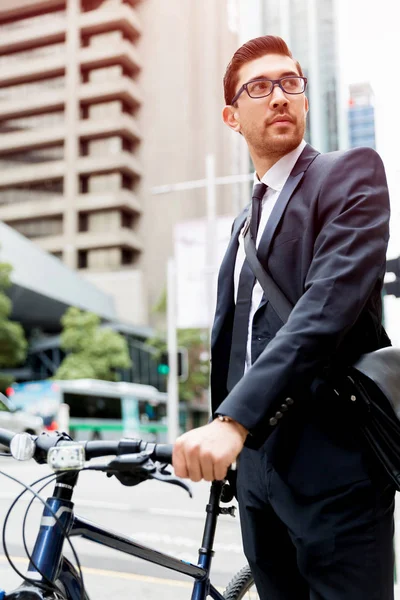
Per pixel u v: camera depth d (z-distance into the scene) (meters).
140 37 67.75
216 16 69.44
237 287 1.73
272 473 1.49
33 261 45.41
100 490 10.03
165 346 44.81
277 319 1.53
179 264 15.61
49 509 1.34
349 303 1.32
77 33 63.53
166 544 5.48
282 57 1.65
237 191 18.70
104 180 61.12
